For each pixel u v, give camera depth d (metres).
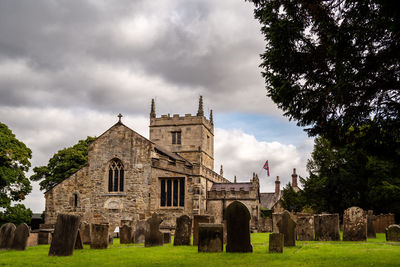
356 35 13.56
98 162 46.12
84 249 21.67
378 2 12.08
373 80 14.11
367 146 15.95
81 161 57.50
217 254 18.05
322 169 49.81
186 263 15.47
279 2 15.22
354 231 24.00
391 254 16.97
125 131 46.16
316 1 14.05
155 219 23.42
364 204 45.53
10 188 46.66
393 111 14.79
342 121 15.38
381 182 42.69
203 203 49.00
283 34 14.84
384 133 15.30
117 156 45.75
